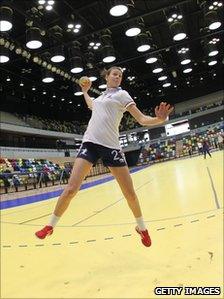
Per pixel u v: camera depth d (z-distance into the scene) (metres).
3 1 11.62
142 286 2.47
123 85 27.92
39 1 12.29
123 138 46.19
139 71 25.66
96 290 2.50
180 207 5.61
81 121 45.25
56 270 3.07
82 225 5.23
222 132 37.88
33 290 2.65
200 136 40.97
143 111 42.16
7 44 14.69
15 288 2.74
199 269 2.64
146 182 12.20
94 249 3.64
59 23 15.08
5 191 18.53
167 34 19.80
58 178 23.70
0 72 21.38
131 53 20.77
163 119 2.30
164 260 2.97
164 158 42.09
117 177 2.73
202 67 30.95
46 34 15.16
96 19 15.70
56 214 2.61
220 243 3.20
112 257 3.26
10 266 3.37
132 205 2.80
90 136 2.71
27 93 27.69
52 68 17.69
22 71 21.56
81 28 15.84
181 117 42.84
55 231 4.93
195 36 20.80
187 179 10.34
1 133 28.00
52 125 37.06
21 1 12.77
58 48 15.48
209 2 15.17
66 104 34.31
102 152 2.68
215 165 14.42
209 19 15.12
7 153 24.77
